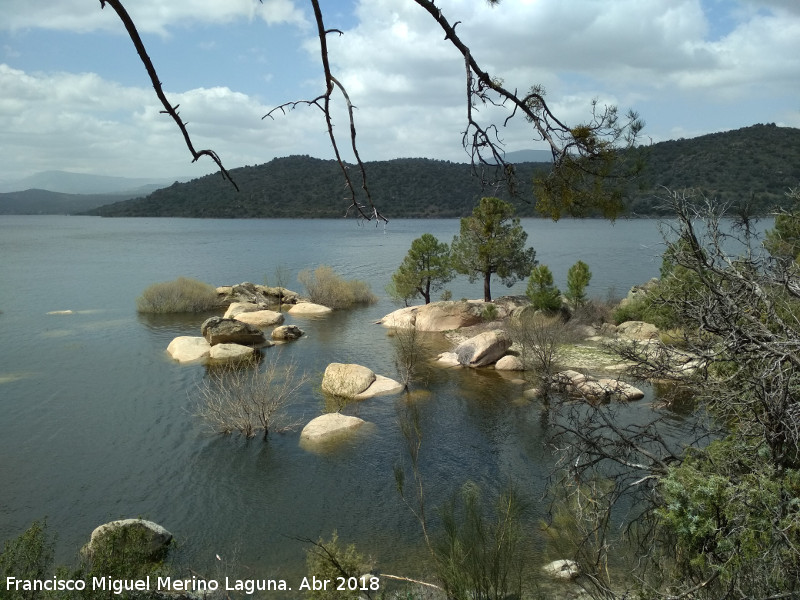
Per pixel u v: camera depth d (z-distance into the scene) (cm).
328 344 3547
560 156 404
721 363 813
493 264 4331
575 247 11631
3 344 3409
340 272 8012
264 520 1484
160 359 3092
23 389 2539
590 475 1053
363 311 4888
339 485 1666
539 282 3762
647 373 825
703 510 619
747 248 752
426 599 1085
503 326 3678
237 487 1661
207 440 1992
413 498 1570
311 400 2439
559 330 3172
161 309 4575
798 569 568
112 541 973
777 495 593
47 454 1873
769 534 570
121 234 17850
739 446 697
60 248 12012
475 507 1007
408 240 15138
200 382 2659
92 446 1939
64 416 2214
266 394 2105
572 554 1010
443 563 955
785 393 637
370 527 1437
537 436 1970
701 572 661
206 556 1326
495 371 2889
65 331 3812
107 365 2958
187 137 235
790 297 761
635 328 3253
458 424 2139
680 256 709
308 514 1509
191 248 12281
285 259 9819
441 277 4431
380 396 2491
